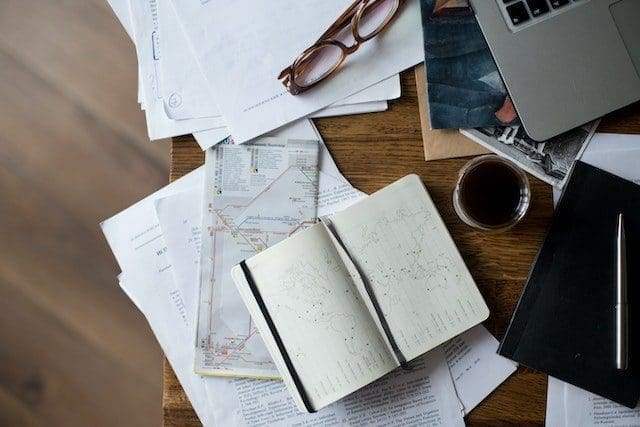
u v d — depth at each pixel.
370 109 0.64
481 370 0.64
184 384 0.65
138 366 1.03
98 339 1.03
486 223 0.61
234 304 0.64
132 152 1.02
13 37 1.02
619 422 0.63
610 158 0.63
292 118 0.64
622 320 0.61
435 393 0.64
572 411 0.63
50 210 1.03
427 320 0.62
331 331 0.62
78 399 1.03
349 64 0.64
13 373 1.03
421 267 0.62
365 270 0.62
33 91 1.03
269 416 0.65
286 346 0.62
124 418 1.03
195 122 0.64
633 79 0.61
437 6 0.63
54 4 1.02
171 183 0.66
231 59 0.64
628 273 0.62
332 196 0.65
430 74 0.63
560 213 0.63
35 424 1.03
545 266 0.63
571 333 0.62
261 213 0.65
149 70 0.65
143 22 0.65
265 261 0.63
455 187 0.63
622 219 0.62
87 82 1.02
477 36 0.63
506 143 0.63
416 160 0.64
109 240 0.68
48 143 1.03
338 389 0.62
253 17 0.64
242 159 0.65
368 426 0.65
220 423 0.65
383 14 0.64
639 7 0.61
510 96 0.62
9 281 1.03
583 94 0.61
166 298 0.67
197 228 0.66
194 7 0.64
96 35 1.02
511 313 0.63
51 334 1.03
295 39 0.64
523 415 0.63
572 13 0.61
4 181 1.03
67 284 1.03
